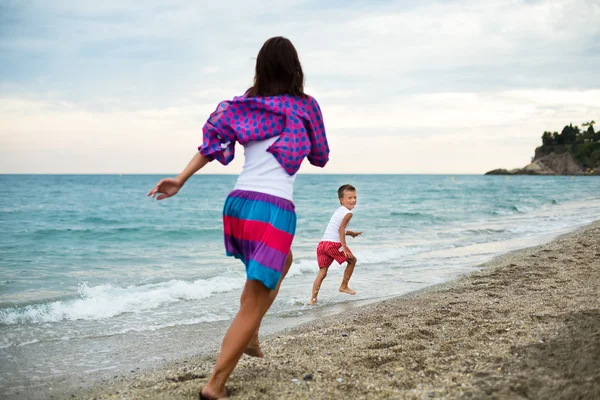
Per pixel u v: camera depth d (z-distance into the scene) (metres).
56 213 24.52
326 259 6.04
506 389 2.49
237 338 2.51
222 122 2.50
